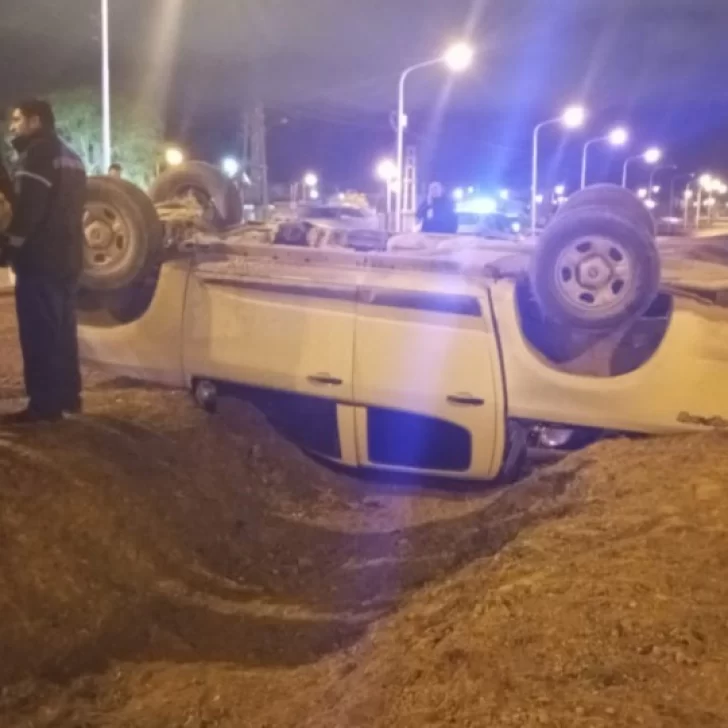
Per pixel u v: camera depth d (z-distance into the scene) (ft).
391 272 26.00
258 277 26.89
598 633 15.67
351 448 26.78
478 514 24.97
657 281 23.98
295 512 25.68
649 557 18.44
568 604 16.71
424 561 22.57
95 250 27.22
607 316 24.13
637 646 15.23
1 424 23.62
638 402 24.68
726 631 15.56
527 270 25.76
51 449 22.34
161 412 26.86
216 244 27.78
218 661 18.28
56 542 19.69
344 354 26.09
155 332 27.96
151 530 21.68
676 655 14.88
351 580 22.00
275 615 20.21
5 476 20.63
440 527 24.66
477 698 14.32
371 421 26.40
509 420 25.50
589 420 24.94
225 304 27.27
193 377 27.94
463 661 15.46
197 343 27.63
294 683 17.25
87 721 16.02
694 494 21.21
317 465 27.76
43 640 17.74
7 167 25.96
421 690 14.89
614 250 23.95
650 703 13.74
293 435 28.02
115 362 28.60
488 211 119.55
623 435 25.40
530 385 25.04
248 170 148.56
